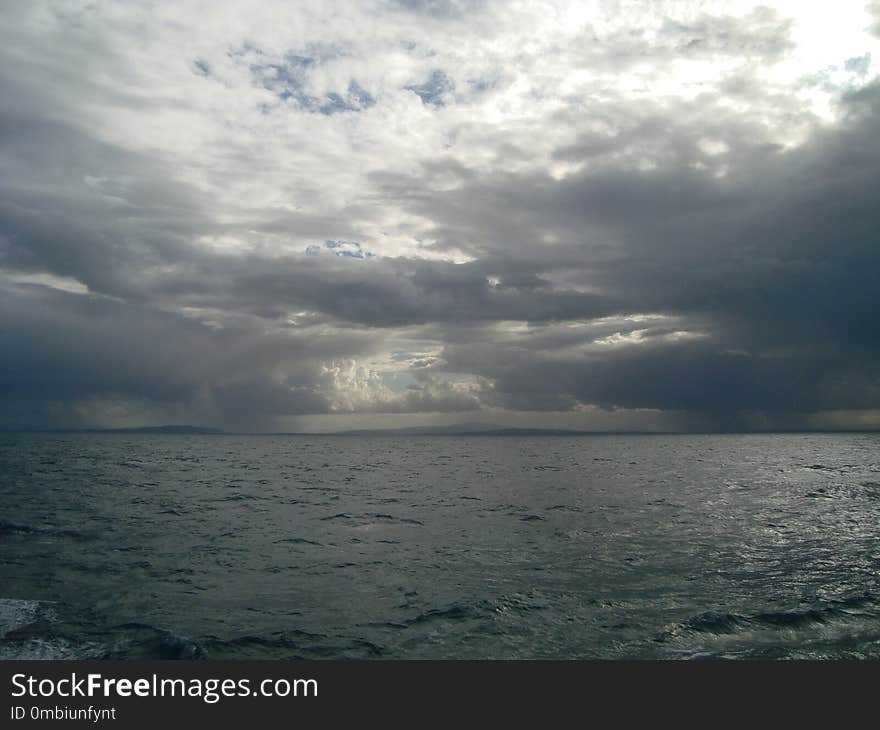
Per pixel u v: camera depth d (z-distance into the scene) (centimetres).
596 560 1845
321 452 10831
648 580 1603
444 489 4050
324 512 2897
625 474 5281
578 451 11119
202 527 2417
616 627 1237
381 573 1697
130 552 1928
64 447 10231
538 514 2820
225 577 1644
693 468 5956
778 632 1201
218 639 1175
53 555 1866
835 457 8025
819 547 2014
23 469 5275
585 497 3500
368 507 3086
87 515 2655
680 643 1152
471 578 1641
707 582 1574
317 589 1530
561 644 1155
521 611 1340
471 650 1128
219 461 7231
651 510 2931
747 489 3878
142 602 1405
